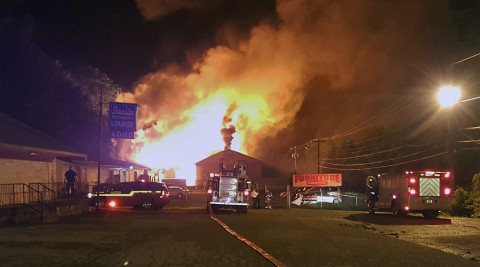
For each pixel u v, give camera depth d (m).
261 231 17.67
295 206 40.34
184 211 30.28
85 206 27.97
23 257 11.20
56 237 14.97
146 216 24.80
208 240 14.70
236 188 29.23
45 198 25.58
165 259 11.24
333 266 10.64
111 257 11.40
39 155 25.41
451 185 24.06
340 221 22.67
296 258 11.62
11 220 19.34
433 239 15.69
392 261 11.34
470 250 13.34
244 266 10.48
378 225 20.48
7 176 22.33
